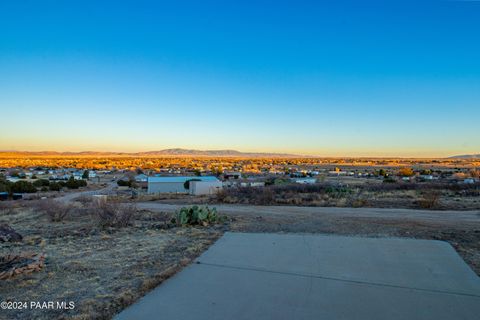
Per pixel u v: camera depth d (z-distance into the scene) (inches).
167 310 182.4
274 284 221.0
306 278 232.4
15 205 988.6
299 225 461.4
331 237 366.6
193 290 211.0
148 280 225.3
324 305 187.6
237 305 188.5
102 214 511.8
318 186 1194.0
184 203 974.4
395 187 1230.9
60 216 593.3
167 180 1786.4
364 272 244.7
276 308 184.4
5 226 409.4
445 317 172.7
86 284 221.8
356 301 193.0
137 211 709.3
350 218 553.9
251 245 330.0
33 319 171.0
